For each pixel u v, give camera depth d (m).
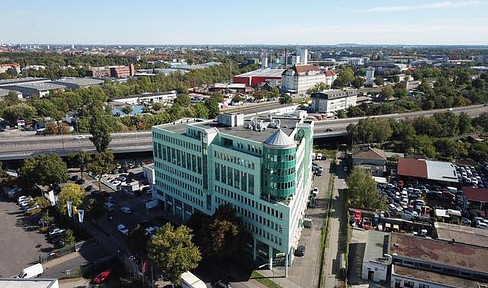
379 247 112.38
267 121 152.38
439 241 112.94
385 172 188.38
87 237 129.88
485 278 98.00
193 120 167.62
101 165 169.00
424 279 97.88
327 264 112.69
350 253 118.31
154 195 159.62
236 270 110.56
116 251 121.06
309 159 154.75
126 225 140.12
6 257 117.94
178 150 138.75
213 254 106.12
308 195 156.38
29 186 164.38
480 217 141.12
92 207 136.38
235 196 119.88
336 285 102.56
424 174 176.12
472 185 170.75
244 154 112.56
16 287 86.25
